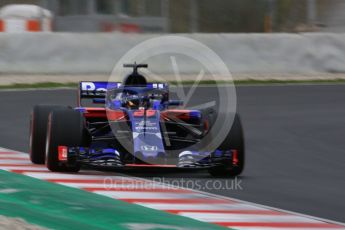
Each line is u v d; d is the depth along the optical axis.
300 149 43.22
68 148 31.02
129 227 22.47
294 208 26.75
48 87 73.31
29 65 79.75
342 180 33.44
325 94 72.56
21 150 39.94
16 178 30.30
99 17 106.25
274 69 87.81
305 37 89.81
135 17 108.19
